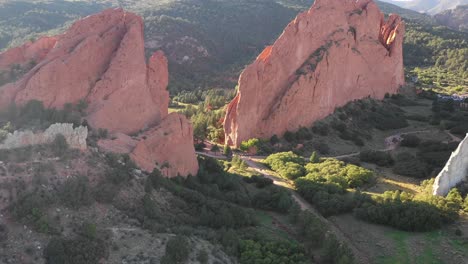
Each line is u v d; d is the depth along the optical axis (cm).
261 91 11838
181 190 6600
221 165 9025
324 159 10269
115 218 5281
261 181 8281
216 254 5116
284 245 5697
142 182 6159
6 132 5556
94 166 5778
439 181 7825
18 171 5156
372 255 6288
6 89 6625
